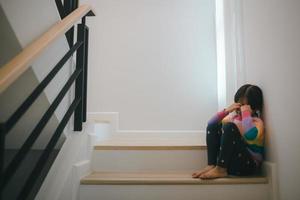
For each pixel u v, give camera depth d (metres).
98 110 2.61
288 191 1.30
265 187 1.42
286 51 1.30
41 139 1.53
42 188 1.13
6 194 1.23
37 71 1.13
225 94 2.27
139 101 2.62
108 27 2.71
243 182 1.41
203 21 2.74
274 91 1.45
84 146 1.52
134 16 2.73
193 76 2.66
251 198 1.41
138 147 1.73
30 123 1.36
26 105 0.84
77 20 1.22
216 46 2.68
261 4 1.61
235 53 2.13
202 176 1.42
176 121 2.60
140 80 2.65
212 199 1.39
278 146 1.41
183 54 2.69
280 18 1.35
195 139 2.49
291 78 1.25
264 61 1.58
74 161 1.36
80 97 1.42
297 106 1.21
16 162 0.82
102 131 2.56
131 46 2.69
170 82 2.65
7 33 1.01
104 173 1.64
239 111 1.67
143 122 2.59
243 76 1.99
